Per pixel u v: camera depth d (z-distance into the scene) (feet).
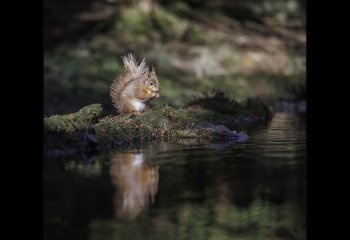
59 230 20.06
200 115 47.44
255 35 122.62
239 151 33.94
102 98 75.56
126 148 34.94
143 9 112.16
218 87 86.69
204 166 29.35
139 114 40.86
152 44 103.19
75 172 27.84
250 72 97.91
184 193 24.34
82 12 114.42
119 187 25.11
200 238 19.57
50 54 92.68
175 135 39.32
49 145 32.50
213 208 22.49
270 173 27.89
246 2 148.15
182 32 111.55
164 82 85.30
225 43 111.65
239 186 25.46
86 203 22.79
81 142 33.58
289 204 23.03
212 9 133.08
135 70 43.19
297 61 106.01
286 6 148.05
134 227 20.35
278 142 37.68
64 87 79.15
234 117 51.19
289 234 20.53
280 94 84.28
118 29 107.34
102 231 20.10
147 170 28.37
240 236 19.94
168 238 19.52
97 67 88.99
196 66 94.63
